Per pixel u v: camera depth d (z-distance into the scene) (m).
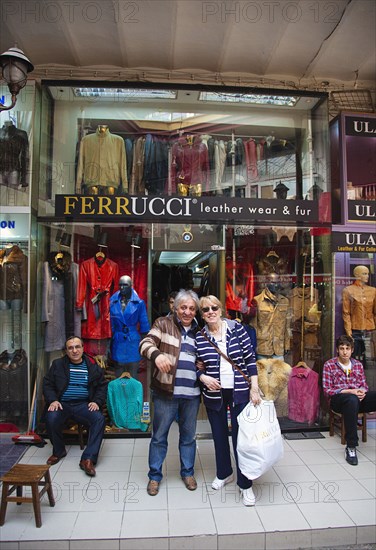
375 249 4.38
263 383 4.29
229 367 2.90
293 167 4.66
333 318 4.34
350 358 3.91
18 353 4.04
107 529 2.51
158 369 2.93
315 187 4.55
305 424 4.25
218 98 4.46
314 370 4.36
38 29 3.93
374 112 4.74
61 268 4.20
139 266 4.31
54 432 3.38
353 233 4.37
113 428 4.07
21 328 4.06
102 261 4.25
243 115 4.65
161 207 4.12
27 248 4.07
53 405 3.38
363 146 4.44
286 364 4.35
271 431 2.81
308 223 4.33
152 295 4.38
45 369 4.16
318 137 4.56
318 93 4.41
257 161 4.64
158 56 4.37
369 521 2.62
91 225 4.24
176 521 2.60
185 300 2.94
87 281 4.22
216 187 4.57
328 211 4.36
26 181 4.11
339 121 4.45
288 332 4.38
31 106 4.16
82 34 4.00
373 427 4.32
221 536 2.47
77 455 3.59
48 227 4.21
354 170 4.41
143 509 2.73
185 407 3.00
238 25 3.85
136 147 4.49
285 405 4.27
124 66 4.56
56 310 4.18
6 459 3.48
